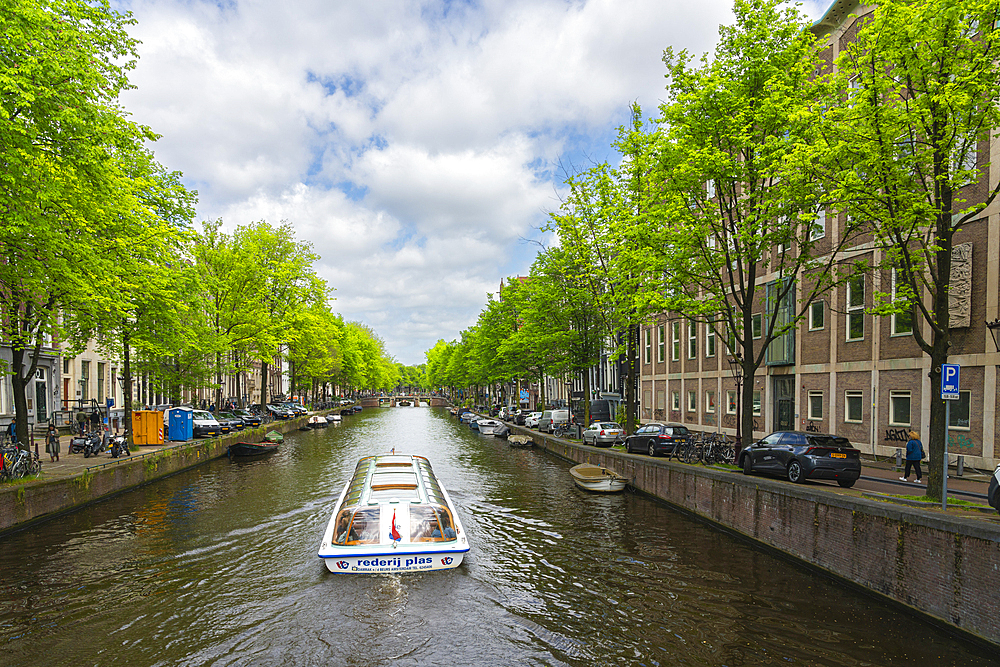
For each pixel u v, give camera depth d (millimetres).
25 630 8781
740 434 17078
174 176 22859
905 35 9594
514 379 54062
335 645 8289
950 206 10406
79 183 14180
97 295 15367
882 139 10008
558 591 10320
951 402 16125
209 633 8656
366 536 11086
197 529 14758
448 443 39219
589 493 20094
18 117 12039
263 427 38062
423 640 8445
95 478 17422
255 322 36469
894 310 11055
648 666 7688
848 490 12125
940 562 8352
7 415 25047
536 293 31312
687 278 16297
